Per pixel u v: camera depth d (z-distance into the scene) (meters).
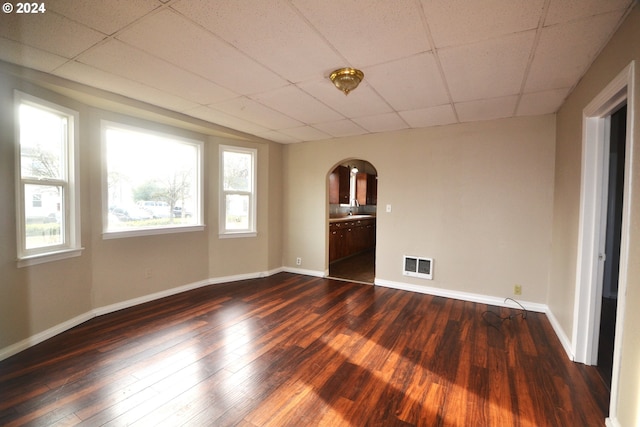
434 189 3.77
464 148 3.58
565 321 2.51
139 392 1.83
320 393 1.85
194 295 3.70
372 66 2.14
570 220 2.49
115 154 3.16
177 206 3.80
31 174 2.41
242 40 1.83
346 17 1.59
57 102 2.53
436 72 2.22
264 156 4.58
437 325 2.88
